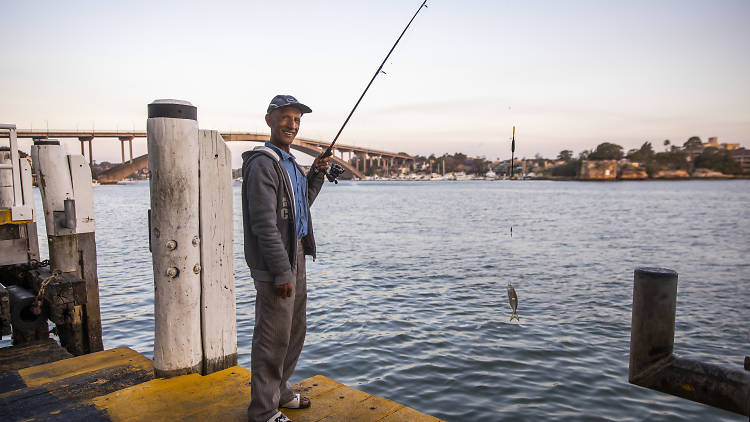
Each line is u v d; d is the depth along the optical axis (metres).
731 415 4.96
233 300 2.95
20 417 2.35
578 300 9.87
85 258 4.80
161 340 2.74
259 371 2.17
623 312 8.89
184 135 2.61
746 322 8.48
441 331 7.66
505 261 15.12
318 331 7.66
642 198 77.25
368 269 13.48
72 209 4.54
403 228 26.77
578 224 30.83
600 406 5.12
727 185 167.50
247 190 2.10
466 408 5.05
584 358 6.50
